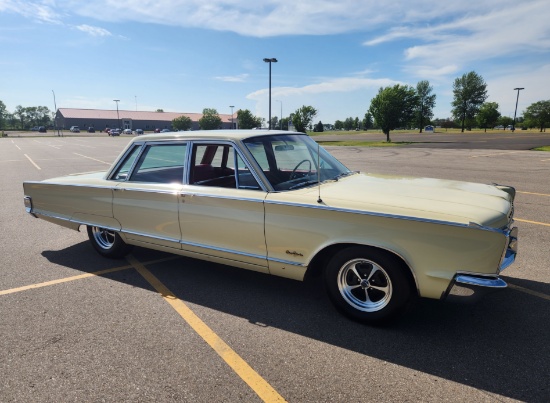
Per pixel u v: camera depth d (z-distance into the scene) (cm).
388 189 328
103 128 11662
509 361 261
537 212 686
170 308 344
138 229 412
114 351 278
